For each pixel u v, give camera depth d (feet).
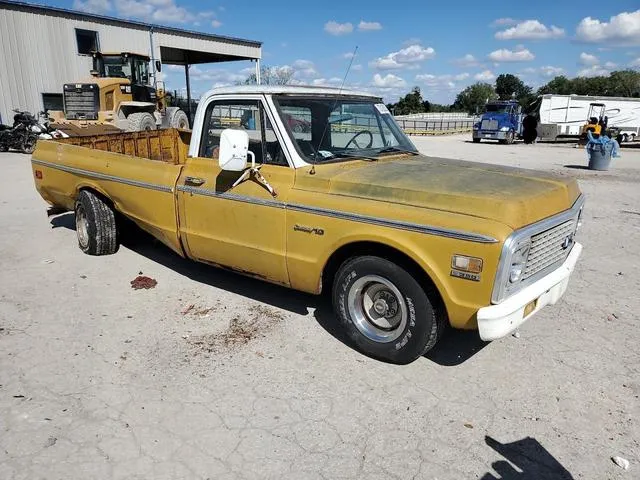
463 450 10.14
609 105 111.04
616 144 53.88
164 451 9.98
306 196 13.42
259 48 110.42
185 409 11.24
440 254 11.32
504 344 14.25
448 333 14.97
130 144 24.88
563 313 16.20
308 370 12.82
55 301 16.61
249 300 16.83
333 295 13.74
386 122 17.21
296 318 15.58
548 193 12.37
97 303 16.51
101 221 20.40
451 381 12.44
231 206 14.84
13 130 57.06
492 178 13.16
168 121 72.02
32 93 72.64
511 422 10.98
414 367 13.03
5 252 21.56
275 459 9.83
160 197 16.94
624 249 23.13
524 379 12.55
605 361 13.39
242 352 13.61
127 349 13.67
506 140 103.50
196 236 16.07
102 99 59.31
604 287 18.42
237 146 13.15
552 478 9.45
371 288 13.08
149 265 20.08
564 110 108.88
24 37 70.95
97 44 79.15
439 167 14.57
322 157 14.34
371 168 14.14
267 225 14.16
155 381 12.24
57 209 23.44
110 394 11.70
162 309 16.12
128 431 10.51
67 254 21.35
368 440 10.39
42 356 13.25
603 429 10.78
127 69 65.00
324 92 15.49
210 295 17.21
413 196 12.05
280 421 10.92
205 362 13.10
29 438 10.23
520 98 396.37
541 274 12.25
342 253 13.48
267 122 14.24
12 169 44.93
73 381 12.18
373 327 13.32
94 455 9.82
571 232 13.35
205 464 9.66
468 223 11.03
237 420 10.92
